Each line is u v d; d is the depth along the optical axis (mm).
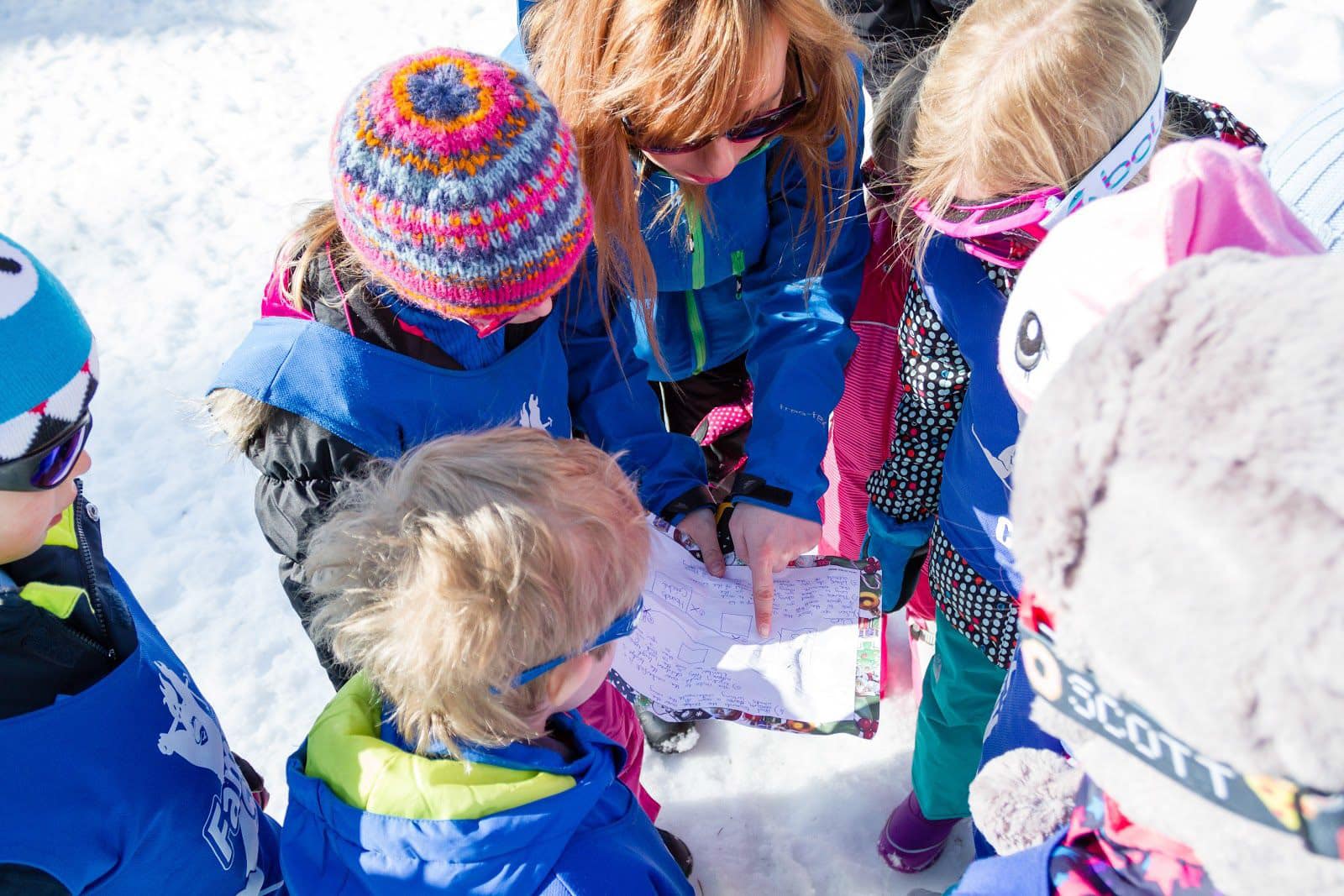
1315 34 3527
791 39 1373
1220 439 461
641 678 1420
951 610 1618
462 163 1046
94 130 4012
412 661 953
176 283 3410
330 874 1021
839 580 1537
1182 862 616
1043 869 712
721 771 2188
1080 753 628
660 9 1226
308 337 1247
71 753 1006
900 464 1681
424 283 1106
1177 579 467
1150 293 545
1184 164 700
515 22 4418
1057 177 1199
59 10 4633
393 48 4371
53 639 1002
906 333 1539
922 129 1352
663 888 1091
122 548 2641
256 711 2309
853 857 2031
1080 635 551
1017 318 895
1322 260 506
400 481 1041
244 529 2695
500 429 1090
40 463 960
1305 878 505
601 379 1729
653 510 1693
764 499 1593
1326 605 417
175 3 4668
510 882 967
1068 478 532
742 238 1723
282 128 4016
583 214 1169
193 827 1131
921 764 1802
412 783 982
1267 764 472
